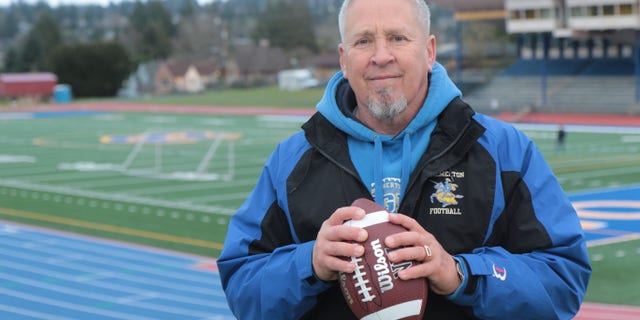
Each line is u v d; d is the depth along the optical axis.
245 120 45.34
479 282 2.65
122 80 82.94
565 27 45.81
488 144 2.88
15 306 9.90
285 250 2.85
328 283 2.73
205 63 104.75
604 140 31.05
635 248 12.59
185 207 17.81
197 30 122.94
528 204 2.83
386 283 2.51
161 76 97.19
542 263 2.75
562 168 22.98
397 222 2.58
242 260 2.98
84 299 10.19
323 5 152.75
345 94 3.12
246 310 2.91
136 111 56.06
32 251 13.23
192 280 11.16
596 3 43.94
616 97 45.88
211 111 53.19
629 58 50.09
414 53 2.79
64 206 18.22
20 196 19.86
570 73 50.47
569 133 34.34
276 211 3.02
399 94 2.80
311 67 100.56
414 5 2.81
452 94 2.91
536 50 54.50
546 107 45.53
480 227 2.80
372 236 2.56
